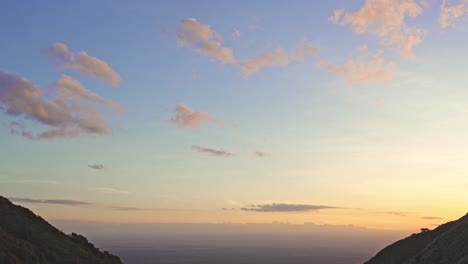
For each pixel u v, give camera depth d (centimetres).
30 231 5622
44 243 5438
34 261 4644
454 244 6919
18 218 6031
